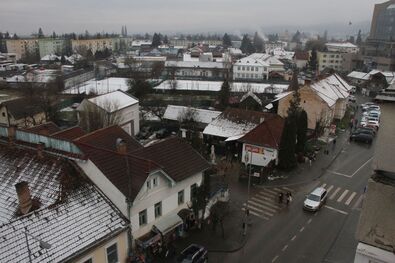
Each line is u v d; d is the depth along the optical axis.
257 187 37.12
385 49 147.88
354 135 52.81
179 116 56.53
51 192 22.23
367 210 11.04
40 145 24.83
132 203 22.23
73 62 149.12
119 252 22.31
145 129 58.66
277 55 179.75
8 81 96.94
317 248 26.58
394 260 10.83
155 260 24.73
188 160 28.73
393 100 10.34
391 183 10.65
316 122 54.72
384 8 172.62
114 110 51.31
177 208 27.67
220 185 34.53
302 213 31.75
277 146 40.28
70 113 62.38
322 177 39.69
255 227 29.41
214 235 28.09
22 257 18.03
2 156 25.77
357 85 104.94
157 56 167.25
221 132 47.22
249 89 81.75
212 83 96.75
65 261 18.75
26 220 19.67
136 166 24.14
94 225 21.27
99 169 22.78
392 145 10.57
